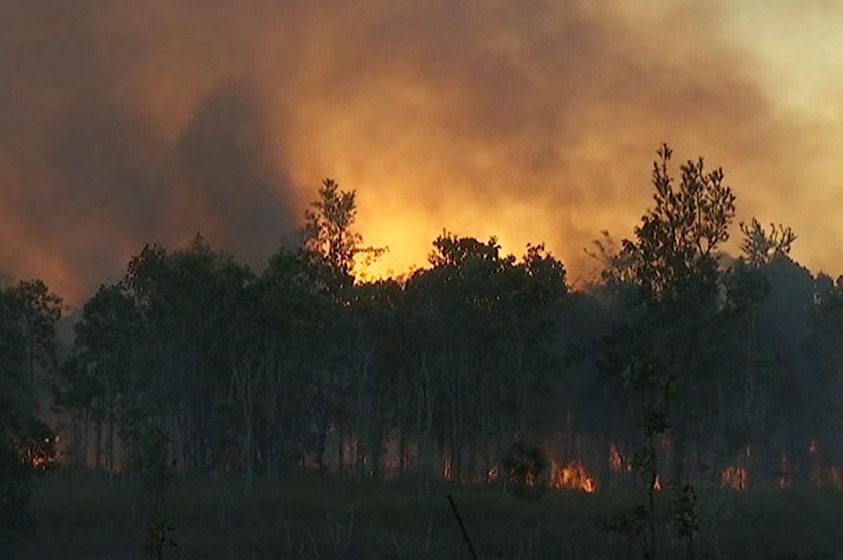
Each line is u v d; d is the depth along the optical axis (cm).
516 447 7512
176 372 8300
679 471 6319
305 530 6094
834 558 5638
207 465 8506
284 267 7594
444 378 8981
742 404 7750
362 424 8912
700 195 5450
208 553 5709
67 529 6216
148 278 8494
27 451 5897
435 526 6297
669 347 5669
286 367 8231
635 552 5612
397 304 8994
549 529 6016
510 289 8650
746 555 5638
